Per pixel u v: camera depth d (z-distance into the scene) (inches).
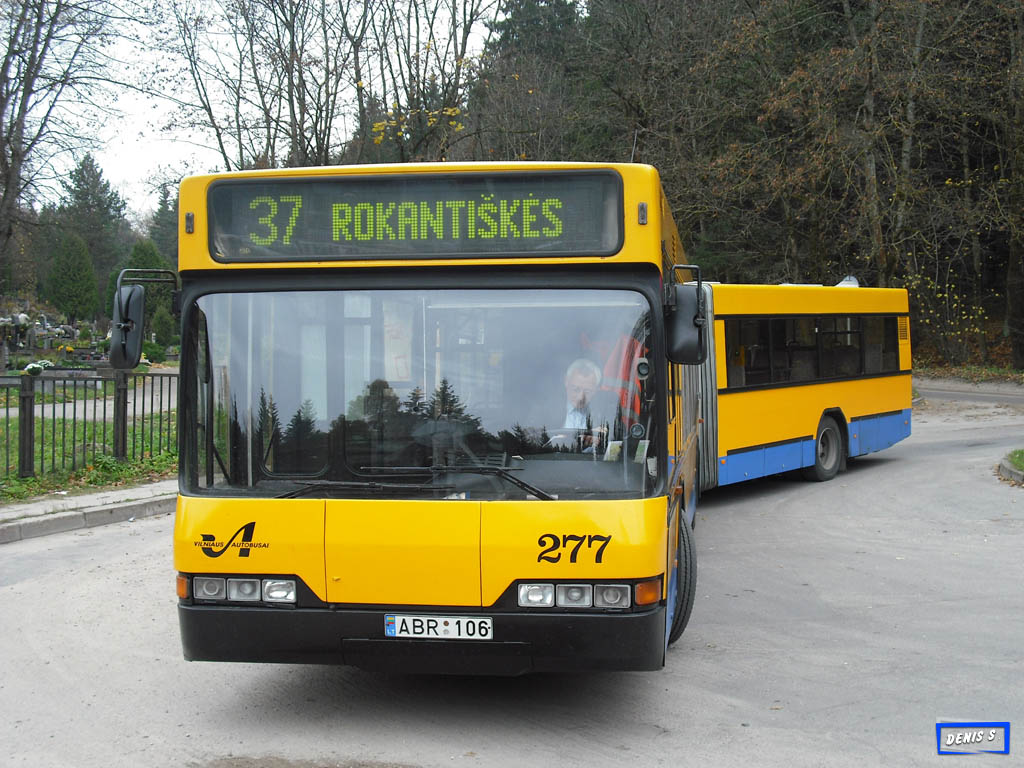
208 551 198.1
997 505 499.2
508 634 190.4
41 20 948.0
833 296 617.6
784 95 1093.1
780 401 561.0
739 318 530.3
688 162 1135.6
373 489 196.5
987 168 1598.2
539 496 194.2
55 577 361.4
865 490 566.9
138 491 541.0
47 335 2364.7
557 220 204.4
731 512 507.5
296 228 207.2
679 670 250.8
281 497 197.5
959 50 1232.2
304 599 196.4
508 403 199.5
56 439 591.2
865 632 285.0
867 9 1199.6
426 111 816.9
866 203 1174.3
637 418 199.0
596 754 195.0
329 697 230.5
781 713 218.8
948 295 1657.2
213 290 207.5
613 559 189.8
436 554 192.2
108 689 237.1
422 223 205.6
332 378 203.0
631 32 1152.2
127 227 3489.2
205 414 203.8
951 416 1055.0
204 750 198.1
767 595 331.3
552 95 1165.1
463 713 219.1
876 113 1163.3
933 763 190.5
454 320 203.2
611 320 202.4
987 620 295.7
